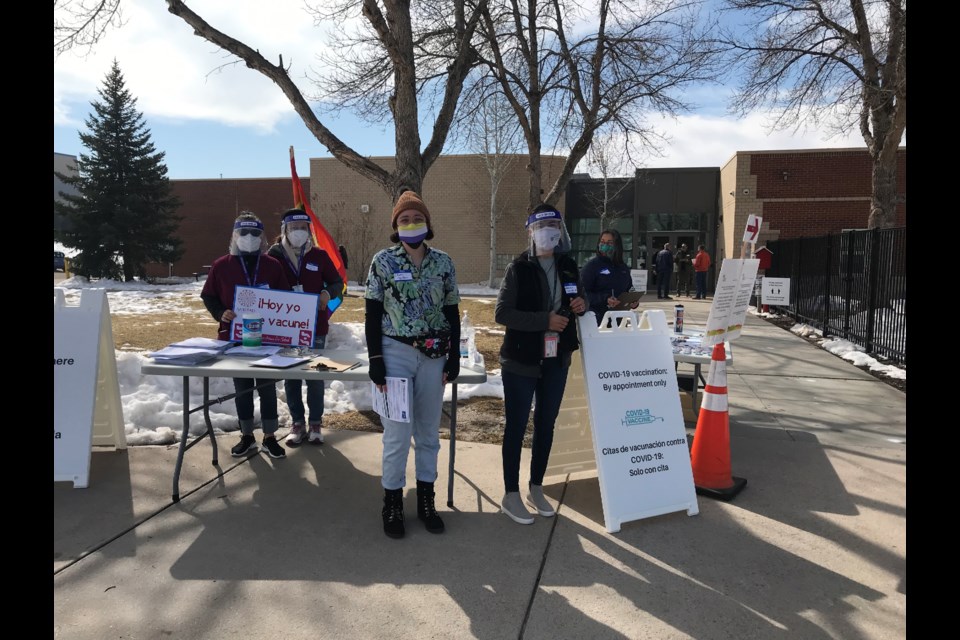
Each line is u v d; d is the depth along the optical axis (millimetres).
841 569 3053
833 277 11789
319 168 27484
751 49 14547
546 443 3707
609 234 5801
